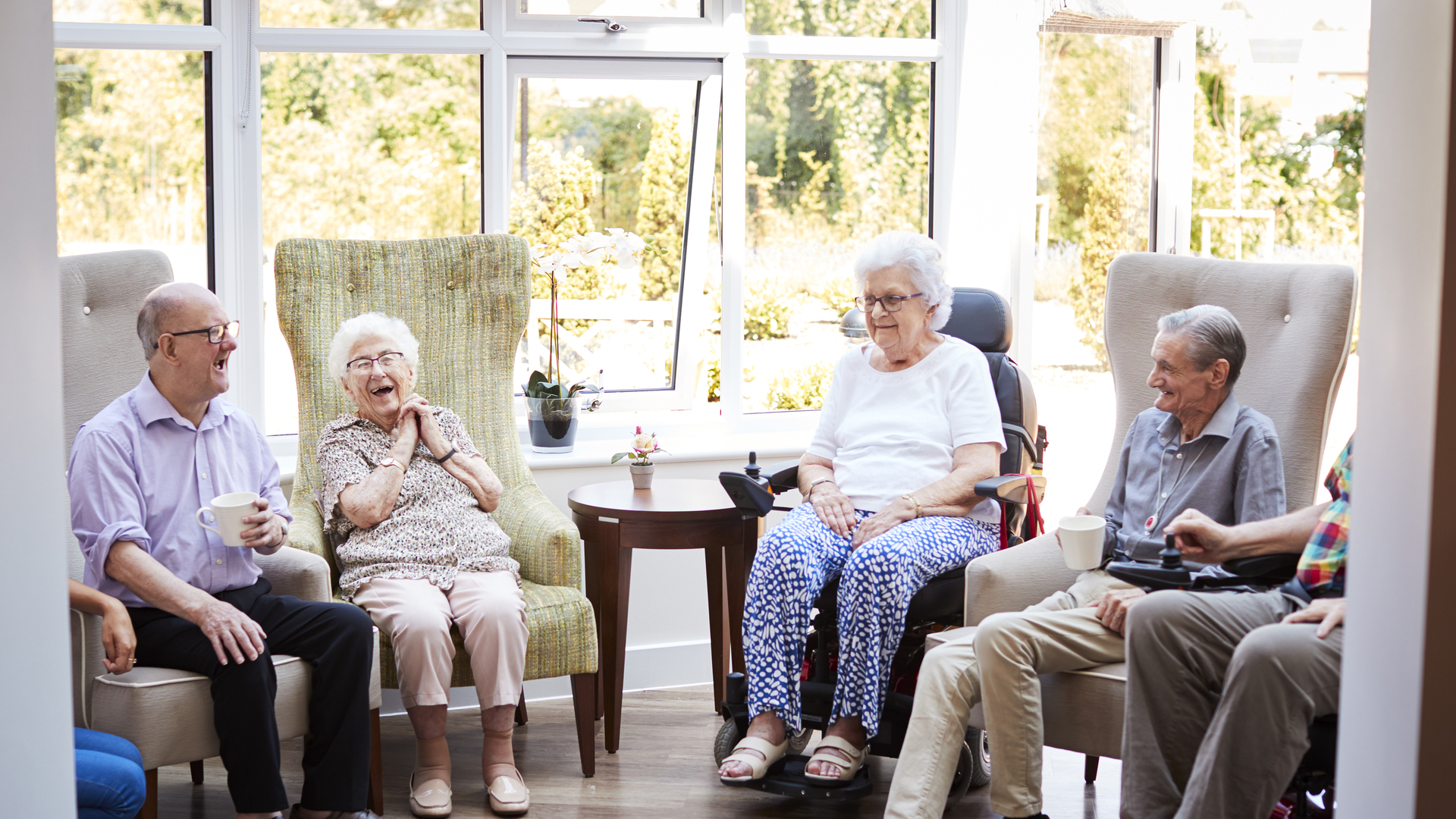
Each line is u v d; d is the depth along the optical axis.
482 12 3.37
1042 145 3.76
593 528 2.85
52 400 1.30
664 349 3.71
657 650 3.36
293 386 3.41
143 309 2.29
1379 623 1.23
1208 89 3.82
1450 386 1.12
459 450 2.77
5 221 1.21
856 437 2.75
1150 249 3.93
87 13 3.10
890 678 2.54
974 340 2.85
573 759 2.80
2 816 1.21
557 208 3.55
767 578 2.45
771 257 3.73
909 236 2.71
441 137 3.41
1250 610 1.99
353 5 3.29
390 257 2.99
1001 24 3.64
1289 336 2.41
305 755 2.30
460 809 2.50
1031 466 2.76
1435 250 1.13
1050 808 2.53
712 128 3.59
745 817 2.47
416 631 2.43
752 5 3.60
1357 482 1.28
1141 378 2.62
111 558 2.16
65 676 1.34
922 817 2.09
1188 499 2.27
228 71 3.21
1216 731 1.82
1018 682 2.06
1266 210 3.93
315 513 2.75
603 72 3.49
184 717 2.10
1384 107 1.22
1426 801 1.16
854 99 3.72
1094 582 2.33
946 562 2.44
